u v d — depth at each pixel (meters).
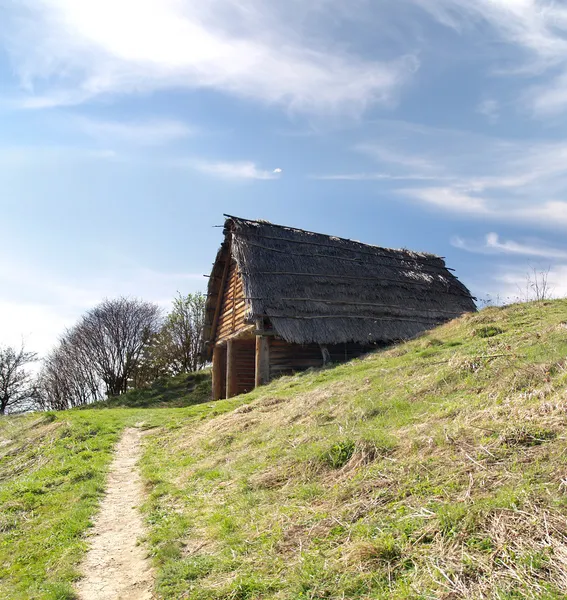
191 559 5.87
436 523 4.81
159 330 40.28
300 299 21.22
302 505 6.41
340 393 11.19
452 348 12.71
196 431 13.14
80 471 10.77
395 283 25.08
